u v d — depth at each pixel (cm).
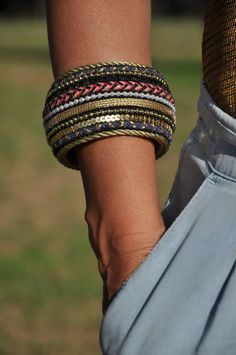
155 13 6494
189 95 1828
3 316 643
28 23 5688
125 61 178
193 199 172
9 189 1070
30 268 748
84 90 175
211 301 163
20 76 2225
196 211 171
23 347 589
